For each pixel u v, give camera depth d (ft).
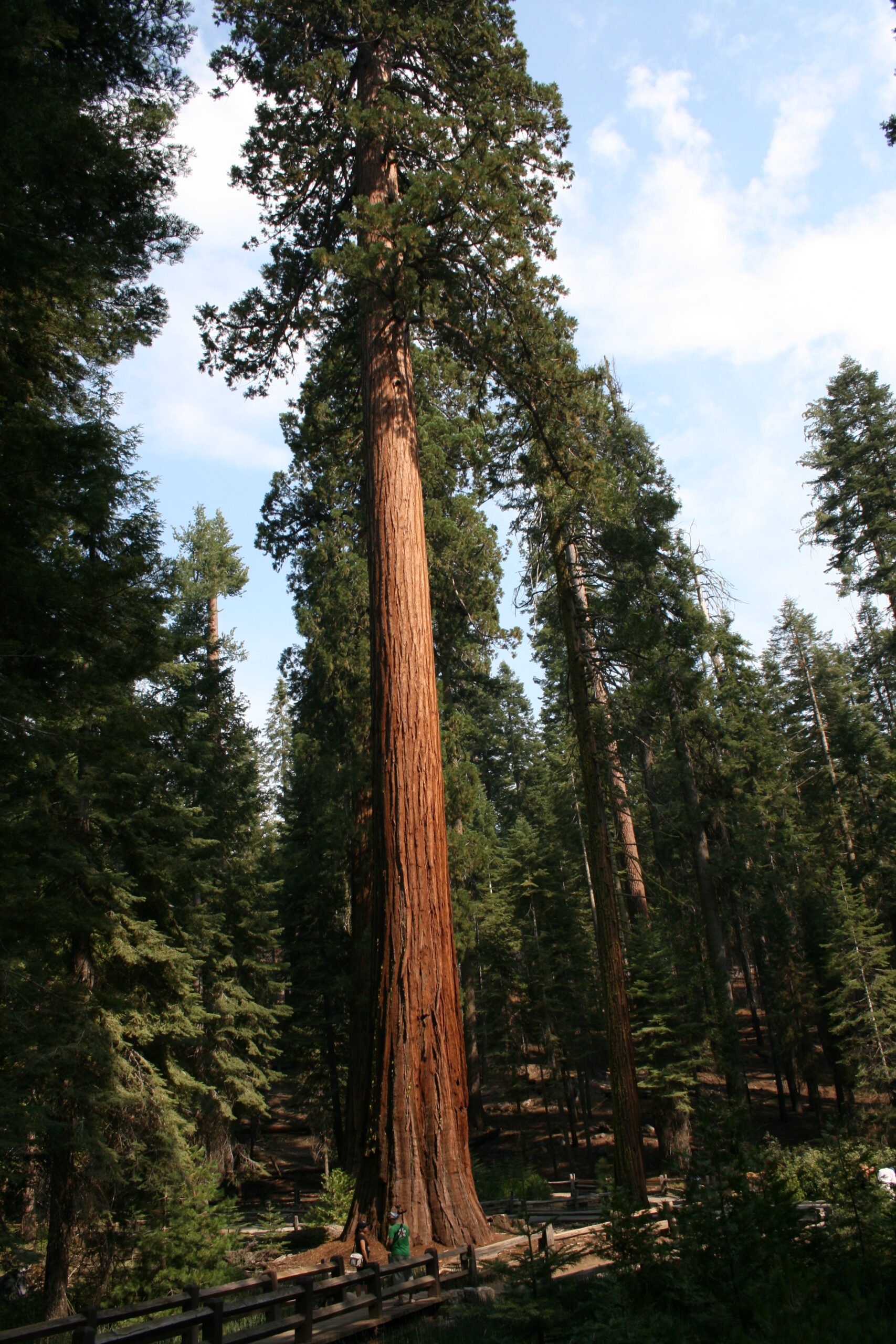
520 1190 72.38
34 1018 42.01
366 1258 31.07
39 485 31.12
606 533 56.85
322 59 44.42
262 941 86.74
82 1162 45.68
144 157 40.27
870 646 131.75
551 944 103.91
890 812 103.45
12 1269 45.75
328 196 51.49
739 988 159.84
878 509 95.45
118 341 43.96
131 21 41.47
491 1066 128.77
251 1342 23.61
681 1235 20.22
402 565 40.47
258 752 110.93
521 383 49.03
